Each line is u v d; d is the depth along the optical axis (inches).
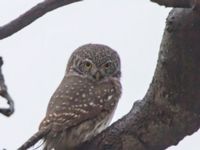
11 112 187.0
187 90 225.0
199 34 213.2
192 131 237.9
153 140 243.3
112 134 257.0
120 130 253.6
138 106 246.5
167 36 219.3
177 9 216.7
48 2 225.9
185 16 212.7
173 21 215.2
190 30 213.3
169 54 220.8
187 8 211.3
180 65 220.7
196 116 231.8
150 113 240.1
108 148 257.6
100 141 264.2
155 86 235.0
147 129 242.5
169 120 235.6
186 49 216.5
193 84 222.8
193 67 219.0
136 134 246.4
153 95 237.5
